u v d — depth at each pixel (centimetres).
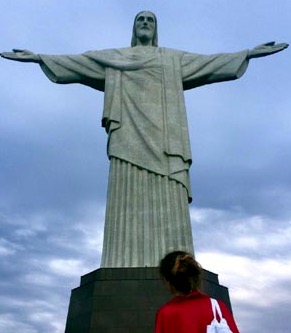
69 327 2006
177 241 2202
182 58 2869
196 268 593
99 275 2005
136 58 2780
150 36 2994
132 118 2539
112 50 2878
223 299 2111
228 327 564
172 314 566
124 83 2680
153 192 2334
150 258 2145
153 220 2258
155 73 2712
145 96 2611
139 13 3089
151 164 2392
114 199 2331
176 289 589
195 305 575
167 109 2578
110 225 2266
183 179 2381
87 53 2841
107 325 1847
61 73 2777
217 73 2817
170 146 2439
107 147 2570
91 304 1911
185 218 2284
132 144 2459
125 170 2398
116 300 1917
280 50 2836
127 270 2012
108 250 2192
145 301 1911
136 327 1841
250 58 2877
